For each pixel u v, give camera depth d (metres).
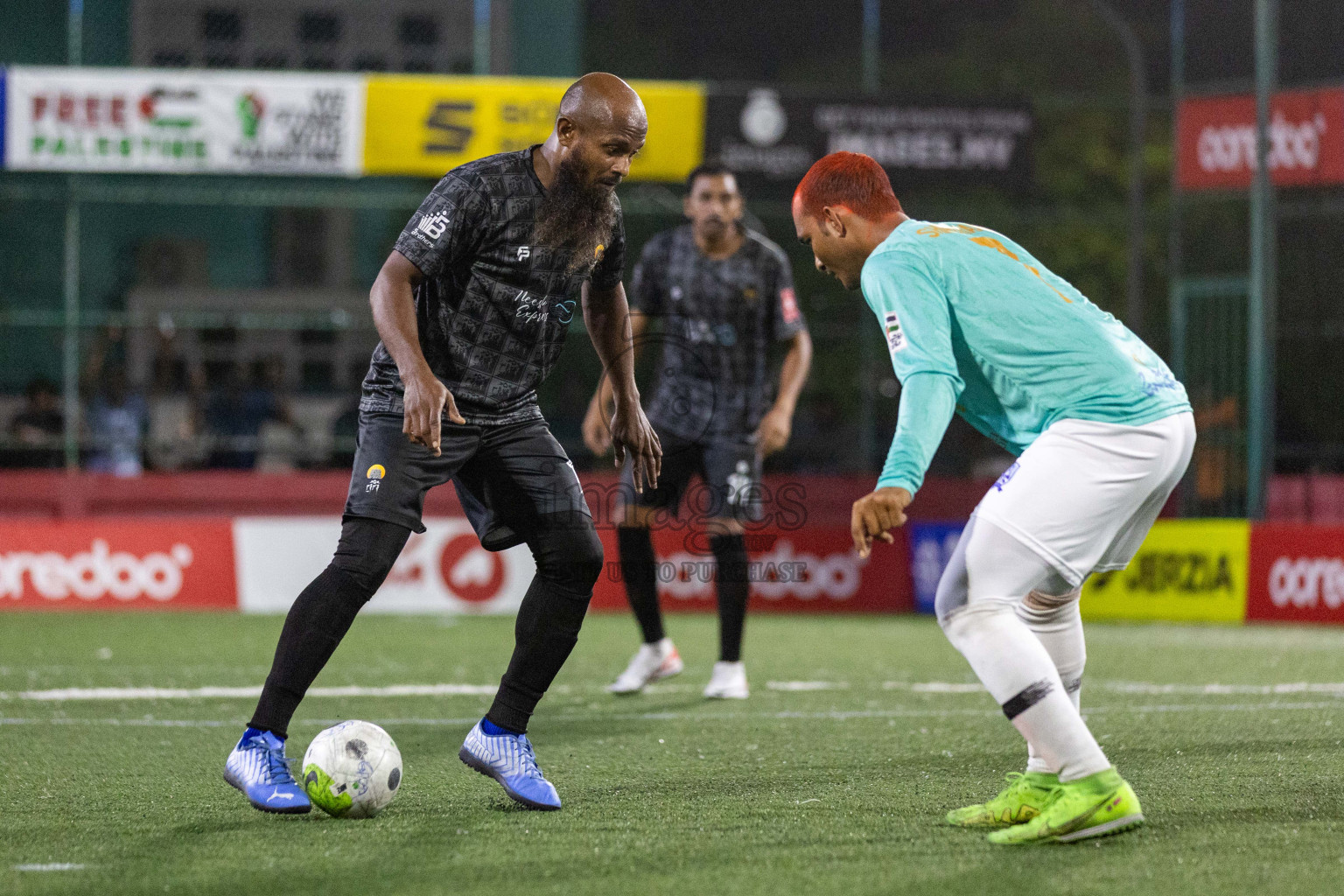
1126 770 11.66
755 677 19.20
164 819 9.74
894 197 9.79
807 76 54.88
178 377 35.81
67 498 33.41
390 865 8.38
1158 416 8.94
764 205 33.97
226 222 43.62
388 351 9.35
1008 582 8.80
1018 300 9.03
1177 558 28.77
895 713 15.56
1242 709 15.80
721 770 11.84
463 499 10.68
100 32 42.75
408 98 31.53
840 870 8.29
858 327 35.12
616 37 53.91
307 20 43.12
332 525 30.09
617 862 8.48
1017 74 55.38
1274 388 37.97
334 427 35.69
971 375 9.41
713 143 32.72
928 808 10.18
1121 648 23.34
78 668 19.88
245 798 10.52
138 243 43.22
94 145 31.27
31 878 8.07
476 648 22.83
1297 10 41.03
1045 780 9.48
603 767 11.98
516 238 9.74
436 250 9.51
